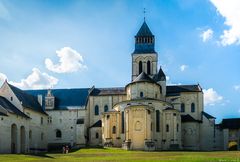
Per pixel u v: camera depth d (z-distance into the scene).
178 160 77.62
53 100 153.25
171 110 130.12
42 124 145.00
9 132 108.88
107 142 129.62
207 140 146.00
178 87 155.75
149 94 131.38
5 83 128.62
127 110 123.56
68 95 157.88
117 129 129.25
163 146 127.88
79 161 80.00
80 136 147.00
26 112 128.88
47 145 149.00
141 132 121.50
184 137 142.62
